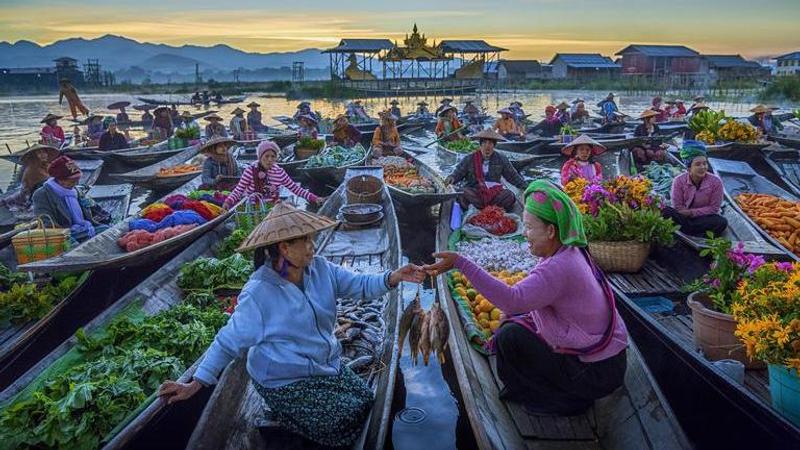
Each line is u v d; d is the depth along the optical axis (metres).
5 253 7.36
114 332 4.90
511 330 3.91
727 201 7.87
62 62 74.00
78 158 14.95
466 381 3.87
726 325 4.46
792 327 3.57
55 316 5.55
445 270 3.66
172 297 6.15
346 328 5.03
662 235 6.25
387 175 11.67
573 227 3.58
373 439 3.48
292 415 3.70
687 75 57.44
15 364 5.08
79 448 3.64
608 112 22.38
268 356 3.59
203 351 4.86
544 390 3.97
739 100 39.47
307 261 3.55
